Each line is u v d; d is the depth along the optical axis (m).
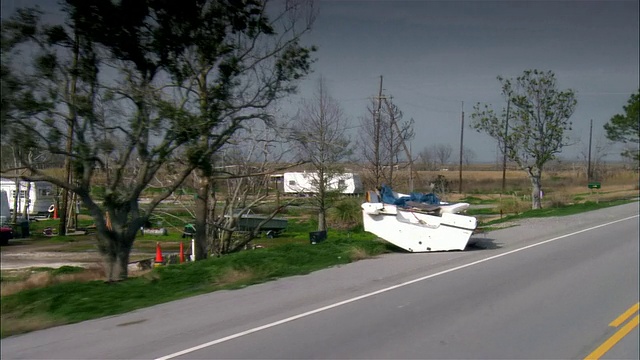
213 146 16.39
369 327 8.28
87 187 14.34
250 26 16.30
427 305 9.59
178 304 9.95
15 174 15.55
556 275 12.29
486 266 13.45
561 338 7.73
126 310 9.59
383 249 15.90
